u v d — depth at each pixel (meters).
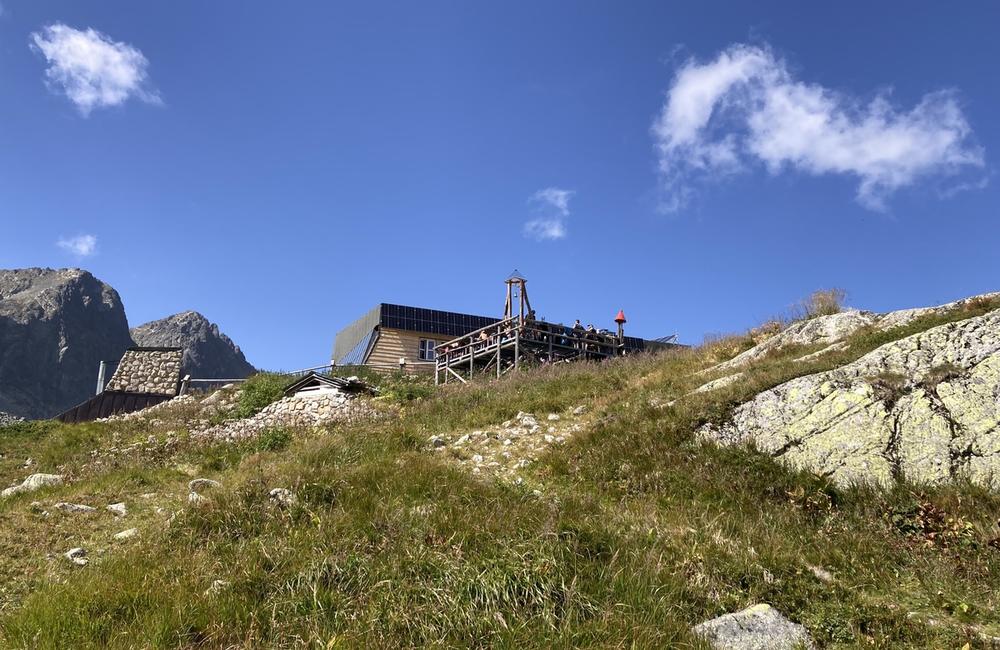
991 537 7.05
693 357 18.48
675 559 6.63
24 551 7.43
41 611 5.58
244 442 14.30
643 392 14.52
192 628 5.48
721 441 10.03
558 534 6.64
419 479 8.57
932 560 6.93
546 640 5.19
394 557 6.33
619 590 5.95
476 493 8.12
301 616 5.57
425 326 35.41
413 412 17.91
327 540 6.81
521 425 14.03
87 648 5.10
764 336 18.02
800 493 8.41
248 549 6.73
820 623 5.82
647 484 9.33
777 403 10.12
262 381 25.73
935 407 8.91
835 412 9.43
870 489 8.33
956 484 7.97
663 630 5.47
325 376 22.44
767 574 6.46
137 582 6.15
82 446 18.39
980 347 9.50
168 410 24.02
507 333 25.27
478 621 5.41
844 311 16.48
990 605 6.06
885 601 6.20
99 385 30.53
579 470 10.24
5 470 16.23
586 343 26.91
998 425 8.38
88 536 8.11
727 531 7.58
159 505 9.58
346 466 9.55
